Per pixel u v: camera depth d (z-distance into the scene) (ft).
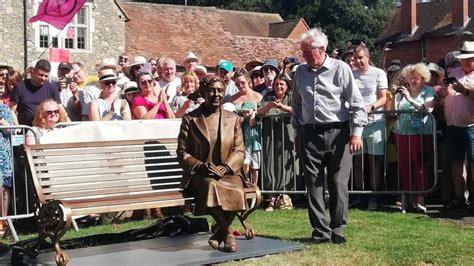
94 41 111.34
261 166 32.22
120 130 28.27
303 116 22.74
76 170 21.74
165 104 31.22
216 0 204.95
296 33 177.17
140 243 22.47
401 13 171.73
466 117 28.91
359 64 29.78
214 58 122.62
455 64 33.63
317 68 22.27
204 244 21.98
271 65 33.04
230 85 35.04
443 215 28.66
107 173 22.34
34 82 30.76
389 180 31.24
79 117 33.96
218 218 20.45
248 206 21.97
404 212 29.48
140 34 123.24
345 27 215.92
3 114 27.81
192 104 31.07
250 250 20.81
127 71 40.63
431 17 168.55
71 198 20.53
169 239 23.02
